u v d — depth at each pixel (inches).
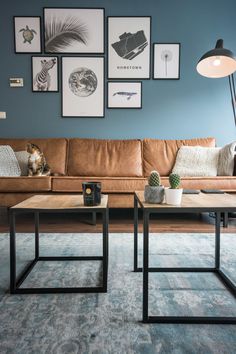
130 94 131.1
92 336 34.8
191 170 112.2
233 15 128.8
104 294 46.2
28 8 127.9
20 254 65.7
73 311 40.8
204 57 99.3
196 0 128.7
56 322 37.8
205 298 45.1
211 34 129.6
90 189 48.4
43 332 35.5
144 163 121.3
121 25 129.0
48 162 118.9
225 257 63.8
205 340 34.2
